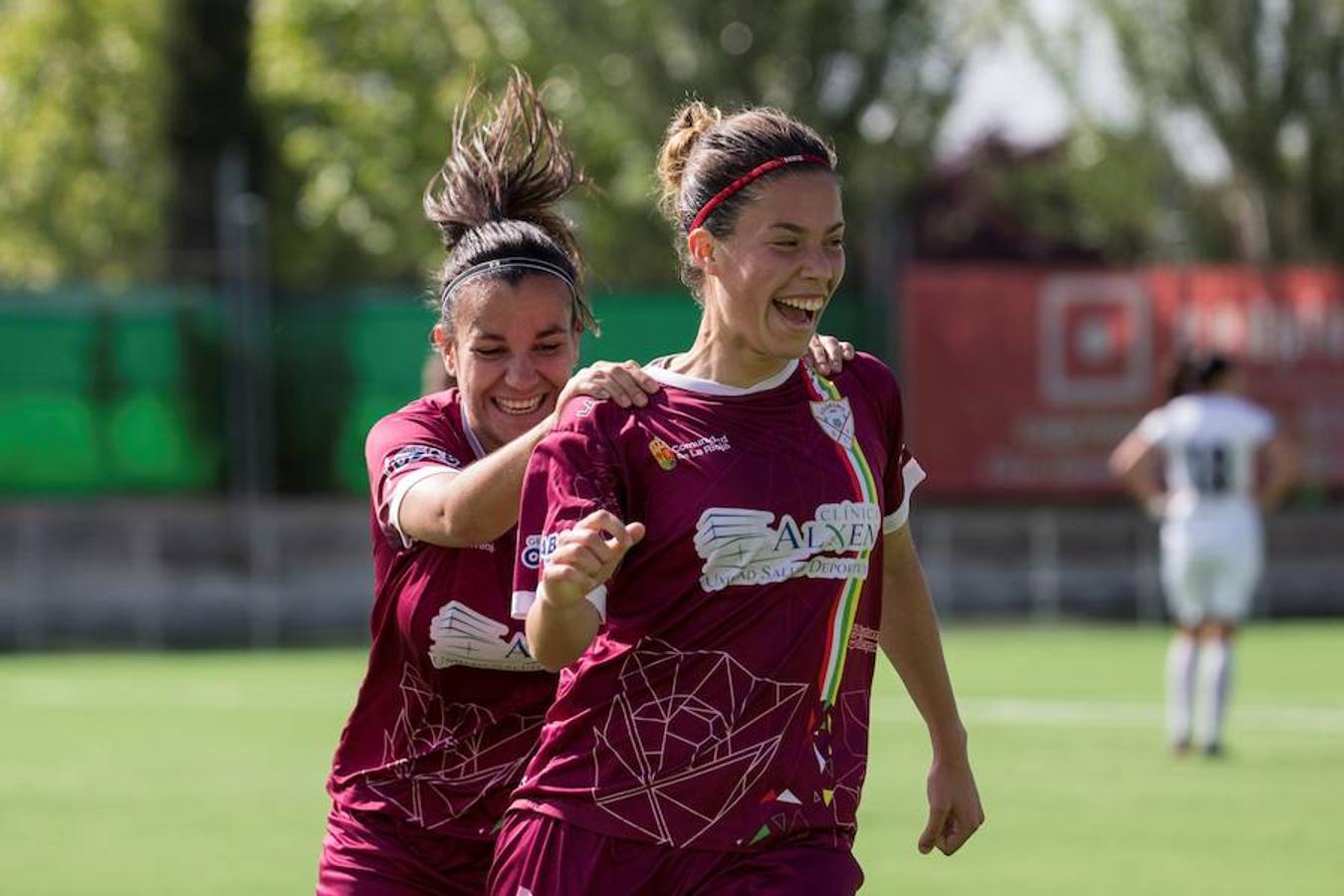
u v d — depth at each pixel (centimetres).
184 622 5550
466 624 1289
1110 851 2480
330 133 9469
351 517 5697
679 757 1111
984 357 5691
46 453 5475
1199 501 3362
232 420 5600
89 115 9781
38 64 9794
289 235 9419
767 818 1117
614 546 1044
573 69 7006
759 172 1091
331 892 1359
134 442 5541
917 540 5731
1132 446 3472
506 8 7594
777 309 1099
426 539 1246
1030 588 5747
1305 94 6869
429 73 9531
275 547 5631
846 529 1127
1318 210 6975
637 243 8056
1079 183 8125
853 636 1153
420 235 9344
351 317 5656
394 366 5666
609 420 1121
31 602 5459
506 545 1277
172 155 6794
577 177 1410
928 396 5684
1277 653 4994
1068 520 5756
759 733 1111
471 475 1191
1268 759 3300
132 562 5534
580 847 1125
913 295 5681
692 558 1102
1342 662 4784
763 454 1114
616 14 6775
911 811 2786
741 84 6694
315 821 2762
